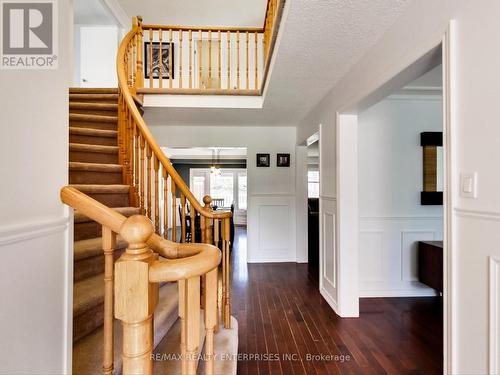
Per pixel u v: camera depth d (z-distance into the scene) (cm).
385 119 308
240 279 367
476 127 107
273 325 240
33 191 79
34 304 79
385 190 309
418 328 235
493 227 100
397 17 158
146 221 70
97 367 111
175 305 178
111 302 91
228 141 452
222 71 508
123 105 262
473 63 108
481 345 106
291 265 438
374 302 290
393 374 177
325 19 160
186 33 510
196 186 992
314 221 477
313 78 247
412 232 309
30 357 77
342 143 252
